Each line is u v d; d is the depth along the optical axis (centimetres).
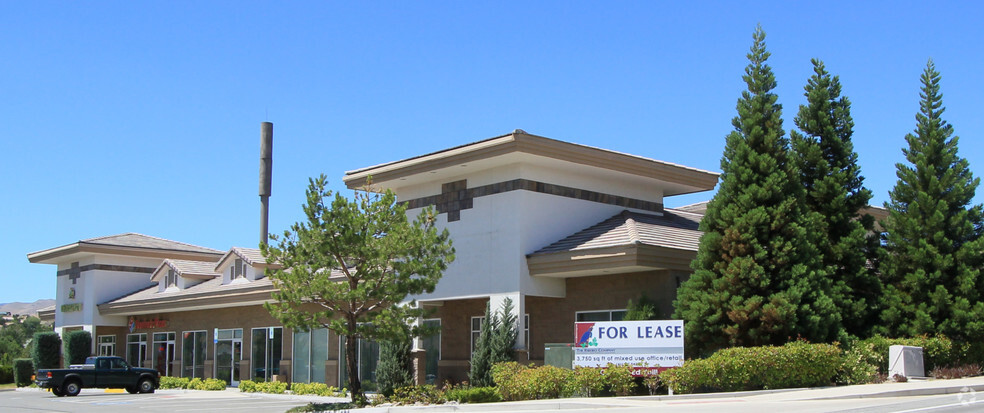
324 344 3647
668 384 2262
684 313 2428
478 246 2955
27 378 5044
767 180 2412
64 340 4969
